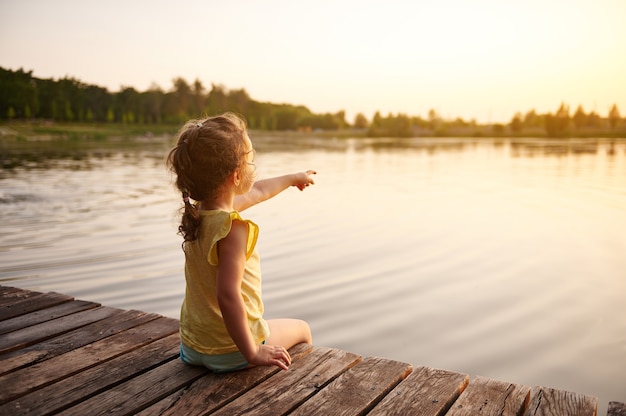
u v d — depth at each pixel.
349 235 8.06
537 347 4.06
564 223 9.14
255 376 2.43
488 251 7.09
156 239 7.57
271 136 95.56
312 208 10.67
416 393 2.26
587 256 6.85
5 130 60.91
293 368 2.52
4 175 16.56
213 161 2.25
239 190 2.42
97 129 83.12
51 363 2.57
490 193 13.24
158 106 108.06
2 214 9.59
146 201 11.29
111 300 4.98
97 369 2.52
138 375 2.48
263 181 2.91
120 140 57.09
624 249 7.23
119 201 11.29
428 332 4.33
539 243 7.59
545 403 2.16
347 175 18.52
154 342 2.87
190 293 2.42
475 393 2.26
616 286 5.59
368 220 9.34
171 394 2.28
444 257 6.77
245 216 9.69
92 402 2.20
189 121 2.43
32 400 2.21
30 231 8.09
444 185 15.15
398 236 8.01
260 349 2.33
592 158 29.52
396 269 6.19
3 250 6.87
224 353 2.41
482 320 4.62
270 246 7.32
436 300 5.12
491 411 2.12
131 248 7.02
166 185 14.15
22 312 3.33
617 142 63.38
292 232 8.27
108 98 104.81
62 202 11.09
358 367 2.53
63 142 47.94
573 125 102.19
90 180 15.32
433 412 2.11
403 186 14.88
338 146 49.97
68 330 3.02
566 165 23.80
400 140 77.31
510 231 8.44
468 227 8.75
